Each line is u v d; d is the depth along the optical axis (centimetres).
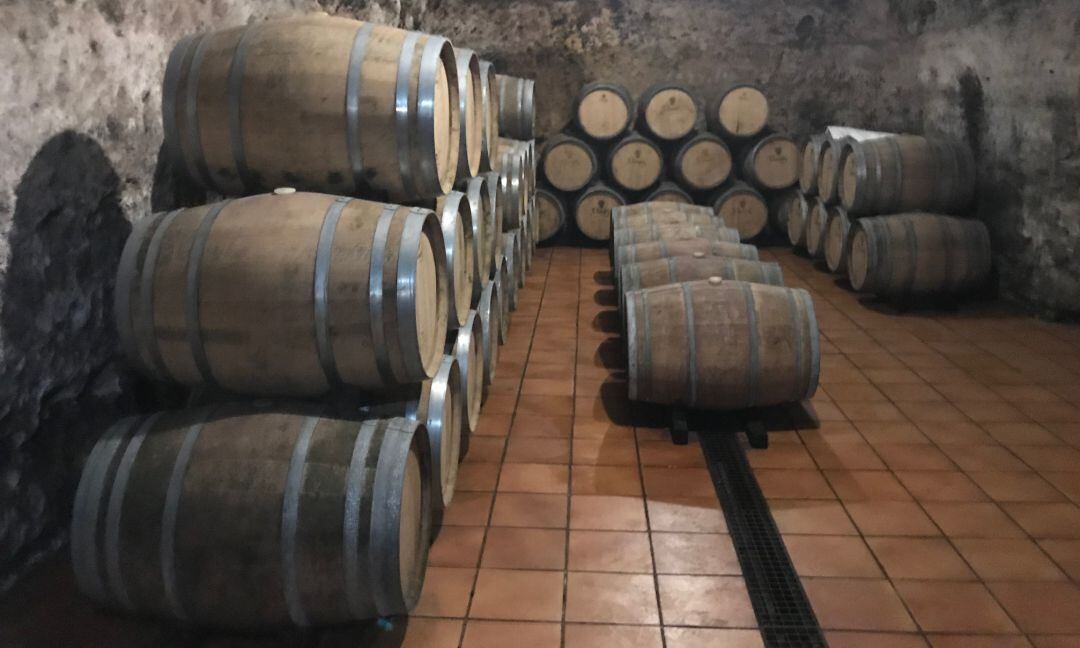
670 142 996
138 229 313
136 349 306
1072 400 524
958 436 471
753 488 410
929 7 870
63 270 336
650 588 327
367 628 302
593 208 980
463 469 427
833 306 752
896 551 355
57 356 335
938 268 707
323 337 292
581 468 429
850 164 791
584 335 656
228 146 349
